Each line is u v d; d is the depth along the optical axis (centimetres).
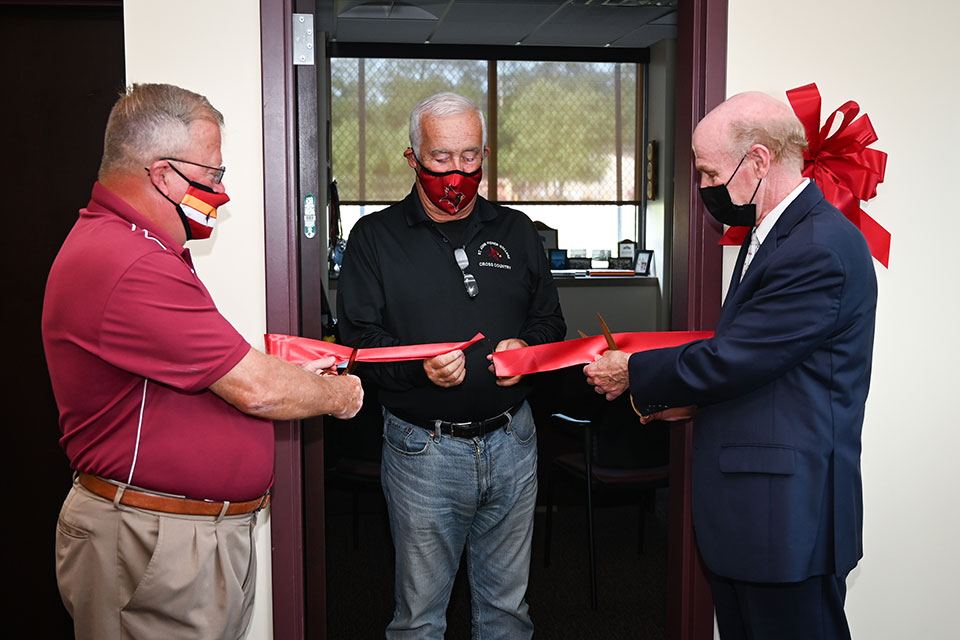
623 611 304
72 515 154
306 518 220
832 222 167
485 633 222
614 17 688
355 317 209
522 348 198
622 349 201
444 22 692
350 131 796
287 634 211
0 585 254
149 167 150
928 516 237
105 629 153
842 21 222
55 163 248
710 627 231
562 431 329
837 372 169
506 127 820
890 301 230
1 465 252
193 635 156
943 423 235
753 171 174
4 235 248
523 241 220
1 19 243
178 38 197
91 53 246
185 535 153
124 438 150
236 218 203
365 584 330
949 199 230
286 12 199
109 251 144
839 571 170
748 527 172
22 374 251
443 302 208
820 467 170
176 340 144
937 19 226
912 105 227
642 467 314
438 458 205
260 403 153
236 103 199
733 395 171
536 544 369
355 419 331
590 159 831
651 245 813
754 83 219
